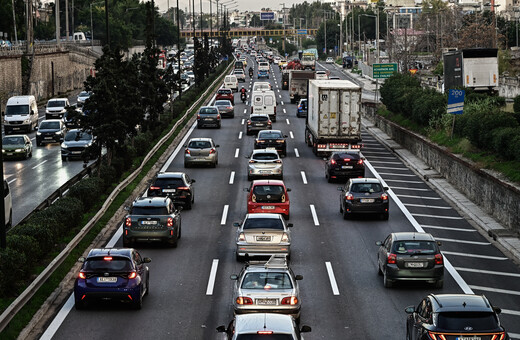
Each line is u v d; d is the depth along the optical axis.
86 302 20.30
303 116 77.69
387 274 22.72
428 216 34.62
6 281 20.81
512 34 170.62
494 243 29.59
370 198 32.94
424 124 54.72
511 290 23.06
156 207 27.84
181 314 20.47
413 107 57.41
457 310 14.95
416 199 38.69
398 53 129.50
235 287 19.17
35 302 20.75
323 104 50.44
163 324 19.56
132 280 20.22
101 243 28.72
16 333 18.22
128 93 41.03
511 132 36.09
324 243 29.31
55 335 18.58
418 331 15.48
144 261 21.48
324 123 50.69
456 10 147.25
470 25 129.38
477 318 14.87
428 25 152.25
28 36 101.94
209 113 68.62
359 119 50.56
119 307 21.09
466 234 31.14
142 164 46.59
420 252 22.56
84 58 136.12
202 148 47.41
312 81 55.03
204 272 25.00
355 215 34.25
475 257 27.36
